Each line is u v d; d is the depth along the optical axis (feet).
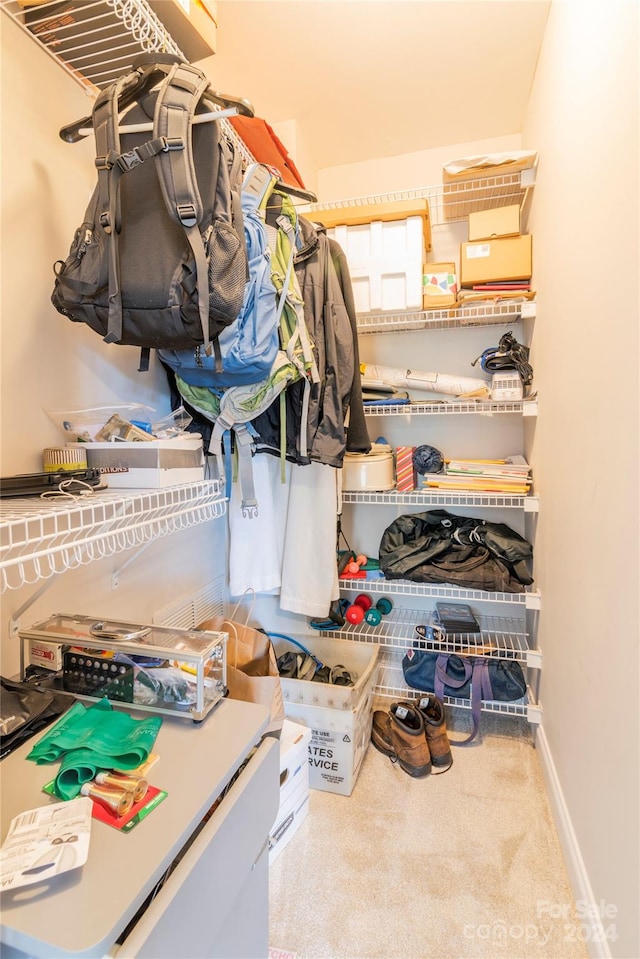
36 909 1.83
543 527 5.65
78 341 3.99
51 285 3.70
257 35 5.25
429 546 6.75
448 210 7.09
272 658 4.85
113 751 2.59
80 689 3.20
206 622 5.14
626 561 3.04
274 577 5.93
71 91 3.85
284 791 4.45
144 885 1.94
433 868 4.27
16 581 3.40
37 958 1.74
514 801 5.07
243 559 5.77
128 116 3.18
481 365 6.73
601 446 3.53
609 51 3.34
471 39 5.36
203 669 3.01
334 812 4.92
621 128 3.14
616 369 3.23
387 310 6.23
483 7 4.96
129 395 4.63
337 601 7.23
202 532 5.90
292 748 4.55
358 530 7.83
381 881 4.15
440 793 5.18
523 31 5.27
